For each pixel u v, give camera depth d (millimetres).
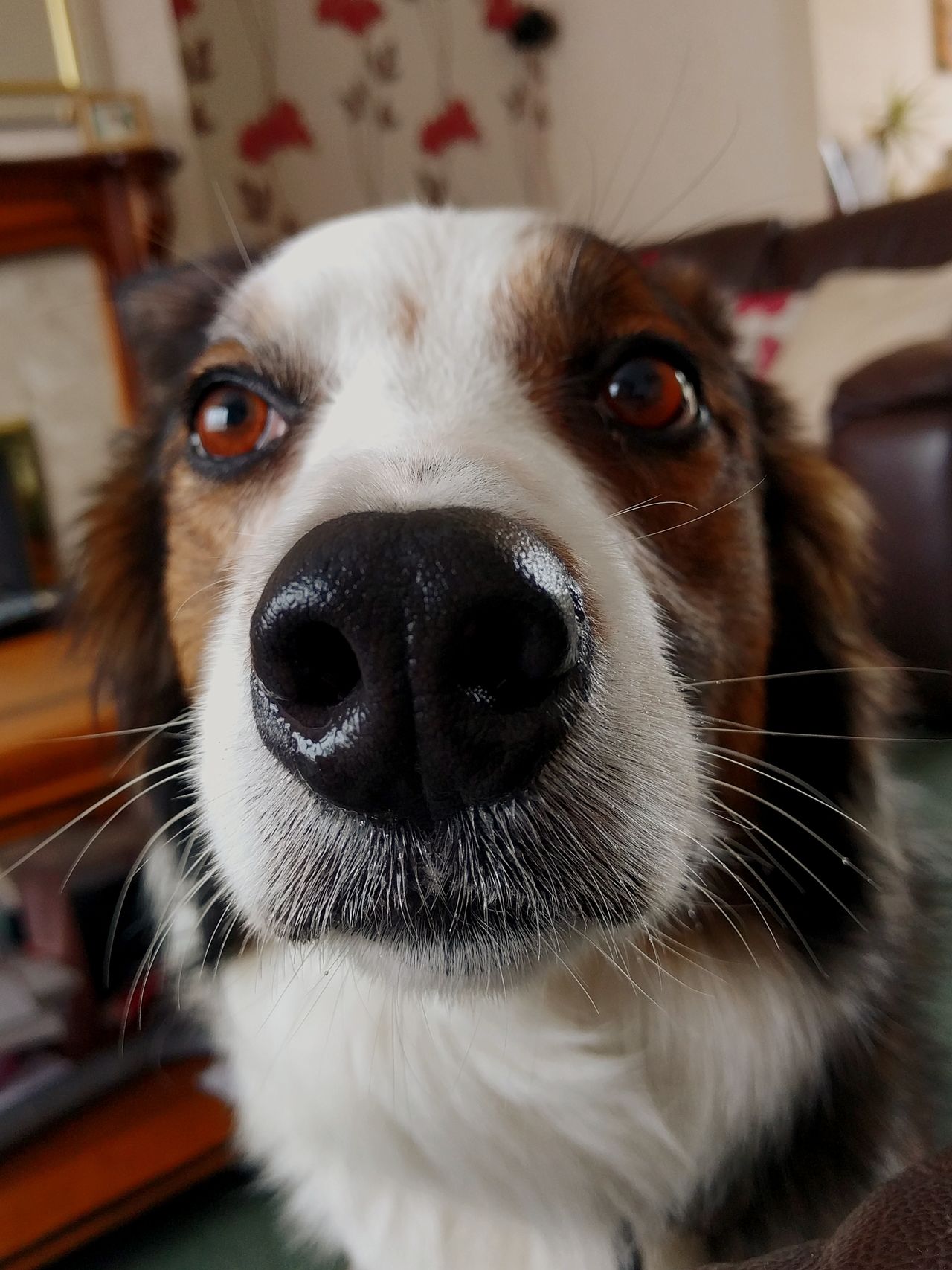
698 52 849
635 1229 183
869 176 1187
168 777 221
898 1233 70
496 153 919
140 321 251
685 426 184
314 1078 190
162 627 235
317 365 182
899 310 564
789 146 838
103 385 643
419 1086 182
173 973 237
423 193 900
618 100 896
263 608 109
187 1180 278
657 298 200
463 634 105
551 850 125
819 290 633
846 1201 182
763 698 205
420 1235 196
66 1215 259
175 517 207
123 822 339
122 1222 275
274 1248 275
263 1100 206
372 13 847
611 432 178
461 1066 180
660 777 137
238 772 135
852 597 233
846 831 207
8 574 580
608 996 178
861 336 566
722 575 190
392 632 105
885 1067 196
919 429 406
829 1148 186
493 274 185
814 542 229
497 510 124
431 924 128
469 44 887
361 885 127
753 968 186
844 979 195
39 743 333
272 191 846
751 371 243
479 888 124
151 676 238
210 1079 291
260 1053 202
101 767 343
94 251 633
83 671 337
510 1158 183
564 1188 183
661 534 178
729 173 868
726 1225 183
